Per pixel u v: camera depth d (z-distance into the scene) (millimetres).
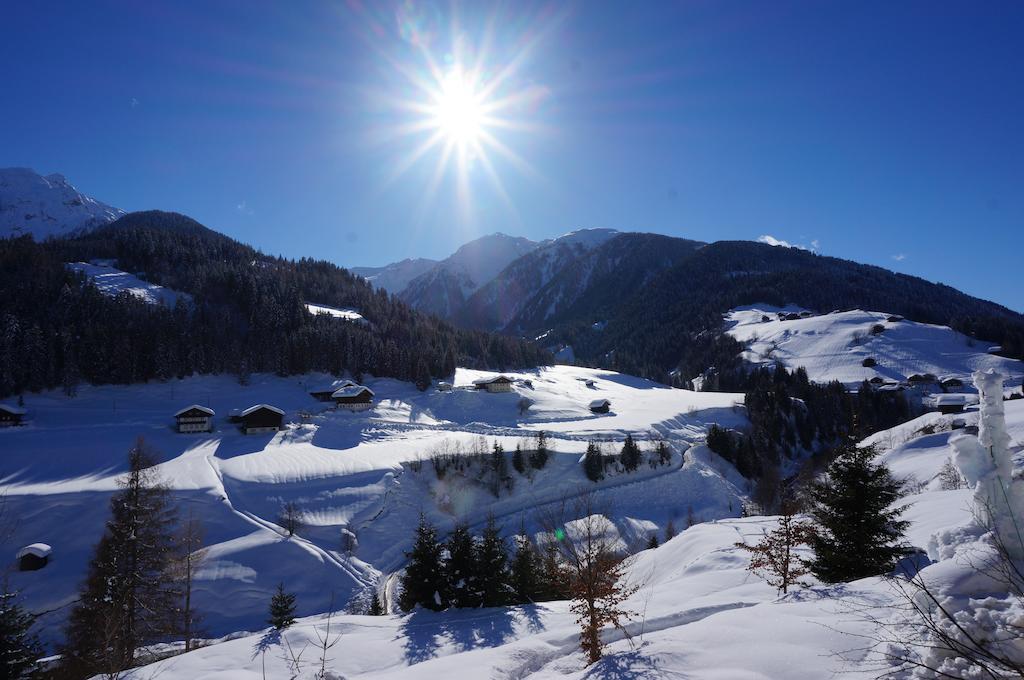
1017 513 8797
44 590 41219
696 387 178875
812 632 8539
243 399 101312
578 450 79188
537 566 30859
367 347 125750
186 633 30453
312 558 48156
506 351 168375
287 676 17172
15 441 69688
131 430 77250
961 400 79312
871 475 15766
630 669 8844
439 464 68875
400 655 20703
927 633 6988
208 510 54156
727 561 24109
